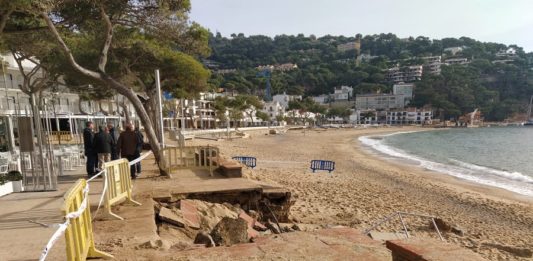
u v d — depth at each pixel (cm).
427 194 1523
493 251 800
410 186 1702
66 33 1127
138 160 888
